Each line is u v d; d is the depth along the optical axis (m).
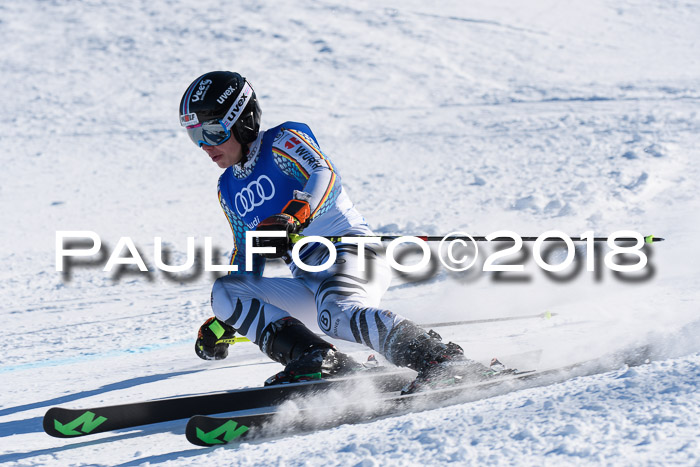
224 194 6.58
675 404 3.19
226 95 6.03
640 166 22.17
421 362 4.84
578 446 2.82
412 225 17.48
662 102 35.75
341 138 33.69
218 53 52.81
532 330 7.84
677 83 42.22
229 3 64.31
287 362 5.34
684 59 53.50
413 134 33.34
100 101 43.34
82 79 47.72
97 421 4.07
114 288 14.20
